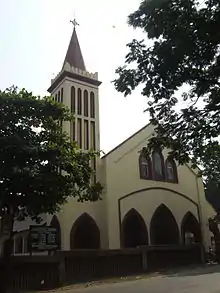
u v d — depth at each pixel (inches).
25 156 656.4
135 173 1298.0
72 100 1315.2
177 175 1403.8
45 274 770.8
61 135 747.4
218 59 379.6
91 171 780.6
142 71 420.5
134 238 1223.5
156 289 611.2
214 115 438.0
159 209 1309.1
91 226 1189.1
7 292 697.6
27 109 703.7
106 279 840.9
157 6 373.7
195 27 363.3
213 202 1668.3
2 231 732.0
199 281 684.7
